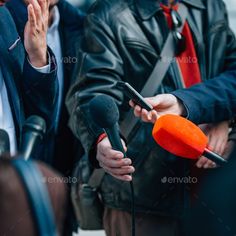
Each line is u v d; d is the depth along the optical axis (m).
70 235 5.60
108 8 5.32
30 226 2.04
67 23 5.65
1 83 4.90
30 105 5.06
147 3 5.33
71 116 5.20
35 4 4.79
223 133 5.41
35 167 2.14
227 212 5.36
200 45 5.38
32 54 4.87
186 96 5.09
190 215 5.32
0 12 5.05
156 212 5.20
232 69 5.55
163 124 4.24
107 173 5.19
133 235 4.30
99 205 5.39
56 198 2.16
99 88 5.08
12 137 4.88
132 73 5.21
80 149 5.61
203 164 5.18
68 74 5.61
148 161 5.14
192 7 5.47
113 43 5.22
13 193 2.04
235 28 8.92
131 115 5.09
